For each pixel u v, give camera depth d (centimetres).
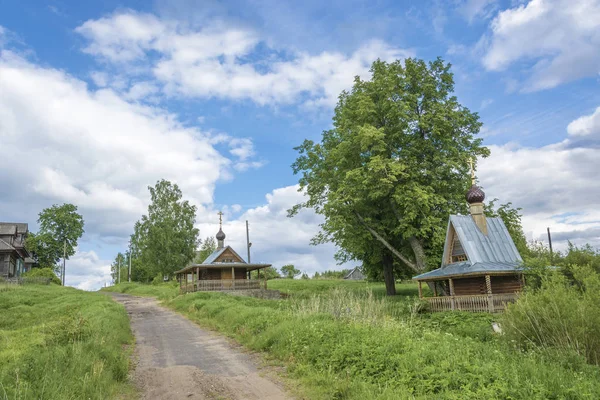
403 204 3397
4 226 6369
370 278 4816
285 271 9212
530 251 3297
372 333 1260
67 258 8388
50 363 1041
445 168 3544
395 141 3722
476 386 780
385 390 836
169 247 7769
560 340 1080
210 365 1338
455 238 3278
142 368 1323
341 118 4003
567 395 714
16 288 4369
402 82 3694
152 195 8112
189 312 3034
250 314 2039
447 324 2216
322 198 4078
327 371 1055
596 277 1328
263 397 971
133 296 5859
